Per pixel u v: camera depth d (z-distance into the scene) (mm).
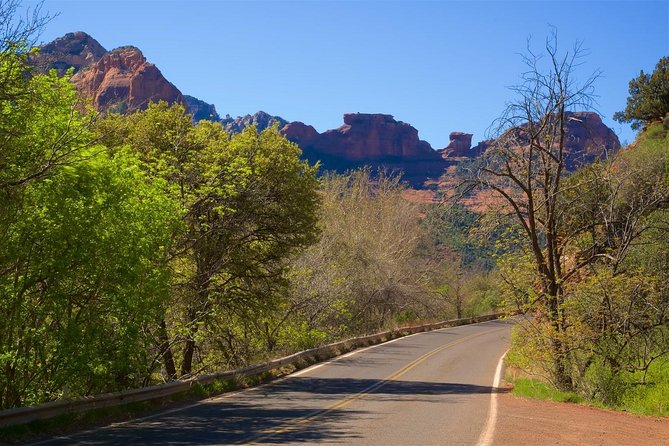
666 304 20047
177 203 17234
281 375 23672
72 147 13453
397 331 44719
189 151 23234
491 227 21281
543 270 20656
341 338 39156
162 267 16438
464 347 37562
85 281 14383
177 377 22781
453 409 15742
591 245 21891
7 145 12312
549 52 20188
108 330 14891
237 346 29500
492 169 20828
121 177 15141
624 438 12047
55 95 13898
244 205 23703
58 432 11195
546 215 21531
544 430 12617
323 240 39625
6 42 11500
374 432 11953
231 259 24312
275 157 24328
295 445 10391
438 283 60281
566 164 21750
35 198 13531
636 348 20969
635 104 56156
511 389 21391
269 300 25531
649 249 22672
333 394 18641
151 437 10859
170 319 22406
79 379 14484
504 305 21172
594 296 19828
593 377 20141
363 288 44281
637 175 22266
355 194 51594
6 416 10508
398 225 52219
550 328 19734
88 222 13875
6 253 13078
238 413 14336
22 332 13469
